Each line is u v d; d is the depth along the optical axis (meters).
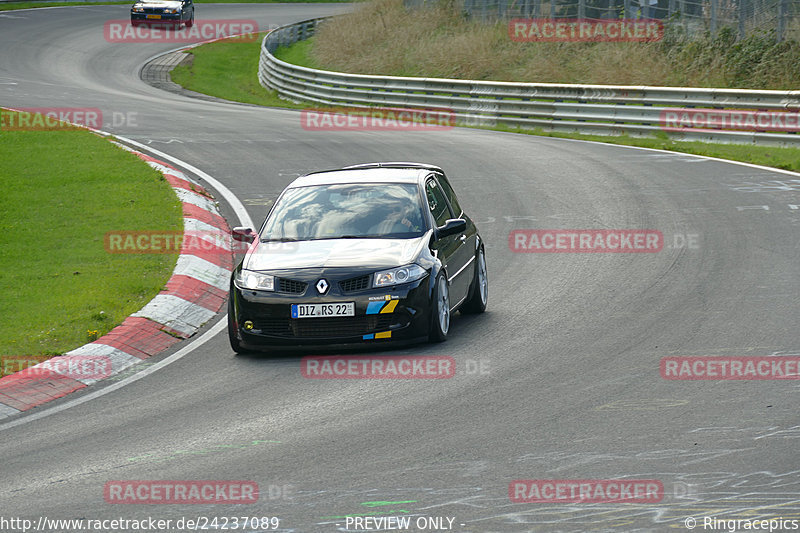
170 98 121.38
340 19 162.25
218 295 42.12
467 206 58.22
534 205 57.75
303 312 31.75
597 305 37.12
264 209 58.25
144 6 179.38
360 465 22.02
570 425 24.17
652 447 22.34
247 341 32.66
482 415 25.30
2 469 23.28
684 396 26.03
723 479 20.30
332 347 32.12
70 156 70.44
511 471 21.25
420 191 36.06
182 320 37.97
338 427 24.89
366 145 81.25
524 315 36.44
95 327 35.78
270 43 155.50
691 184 61.91
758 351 29.94
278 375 30.38
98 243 48.69
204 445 24.08
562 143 83.31
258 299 32.19
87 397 29.55
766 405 24.95
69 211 55.34
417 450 22.86
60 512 20.17
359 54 143.62
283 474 21.69
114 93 121.31
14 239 49.84
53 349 33.44
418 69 130.62
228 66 159.62
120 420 26.83
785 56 101.62
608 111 89.94
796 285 38.09
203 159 75.06
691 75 105.31
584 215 54.50
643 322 34.22
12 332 35.44
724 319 33.91
